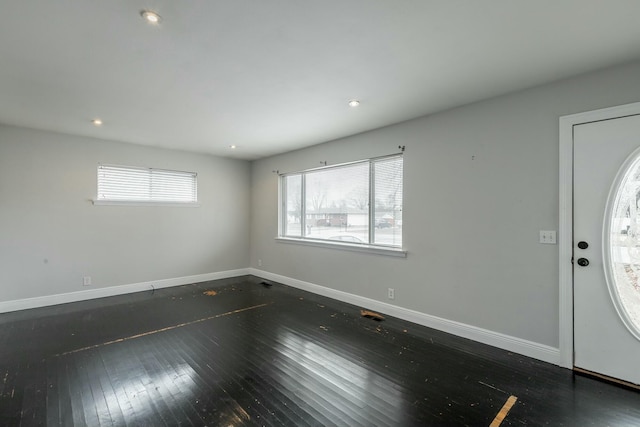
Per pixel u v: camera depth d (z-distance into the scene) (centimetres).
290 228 521
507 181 266
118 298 429
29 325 324
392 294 357
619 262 216
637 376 209
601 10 155
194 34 179
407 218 341
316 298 433
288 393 205
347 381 220
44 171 387
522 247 258
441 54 201
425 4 152
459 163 297
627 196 213
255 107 300
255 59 208
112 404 192
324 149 444
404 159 343
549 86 243
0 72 224
